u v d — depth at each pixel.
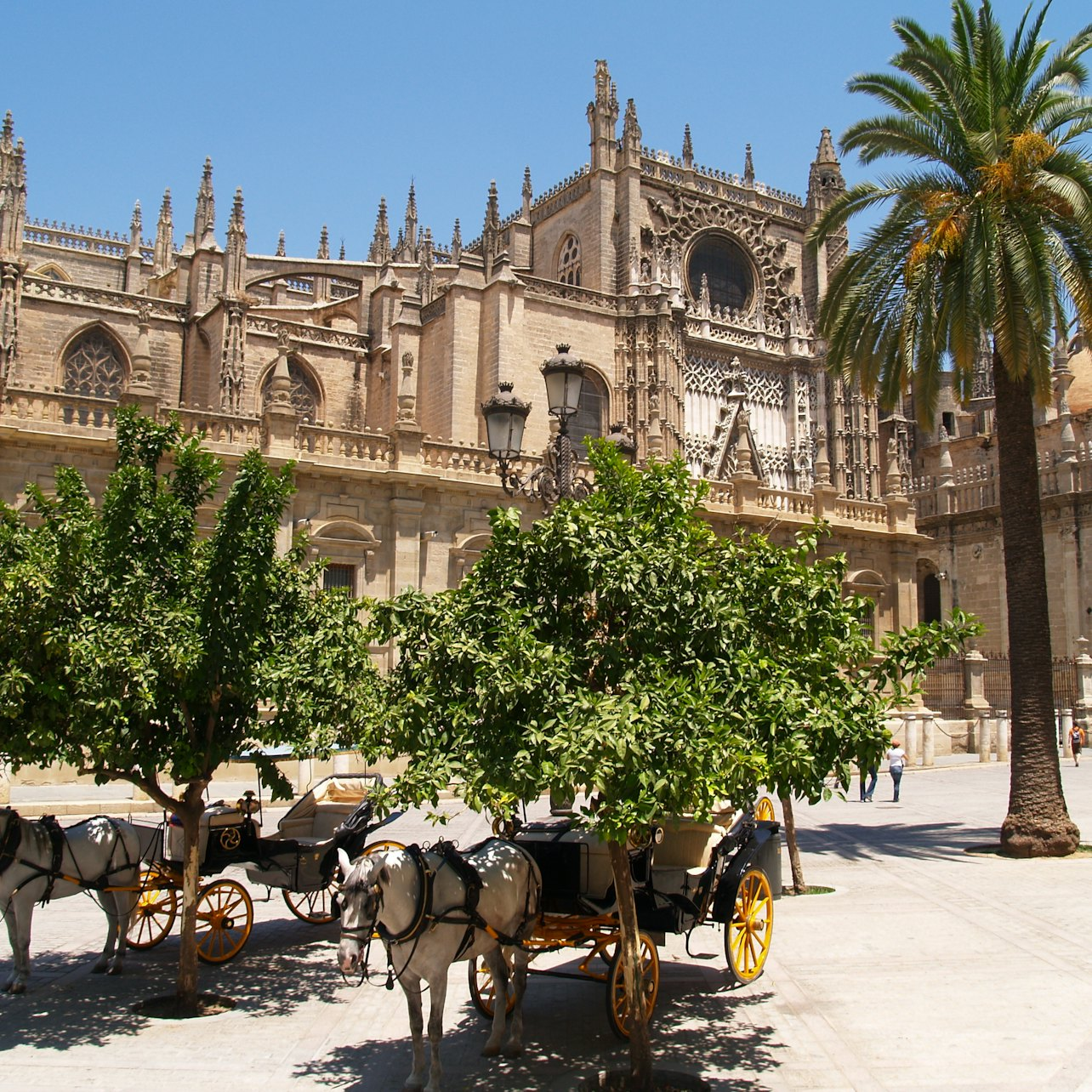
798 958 15.39
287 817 18.22
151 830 15.75
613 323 61.12
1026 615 24.81
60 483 14.30
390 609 11.44
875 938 16.47
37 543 13.74
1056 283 25.98
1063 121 26.06
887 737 11.12
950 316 26.11
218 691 13.52
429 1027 10.41
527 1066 11.27
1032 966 14.70
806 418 69.81
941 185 26.80
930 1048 11.54
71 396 31.02
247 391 57.44
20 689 12.32
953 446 74.00
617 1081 10.62
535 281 58.22
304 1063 11.39
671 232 67.12
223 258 57.34
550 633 11.27
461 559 36.94
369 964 15.73
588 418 59.69
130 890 14.88
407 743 10.94
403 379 54.66
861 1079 10.70
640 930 12.36
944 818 30.25
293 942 16.84
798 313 70.62
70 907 19.94
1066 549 59.09
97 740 12.71
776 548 11.96
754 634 11.38
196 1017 12.98
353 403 60.41
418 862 10.58
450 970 15.45
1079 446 61.59
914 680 11.70
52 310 53.53
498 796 10.02
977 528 65.38
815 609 11.49
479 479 37.38
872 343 28.72
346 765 32.22
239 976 14.85
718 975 14.56
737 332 68.75
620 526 11.26
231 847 15.91
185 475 14.94
